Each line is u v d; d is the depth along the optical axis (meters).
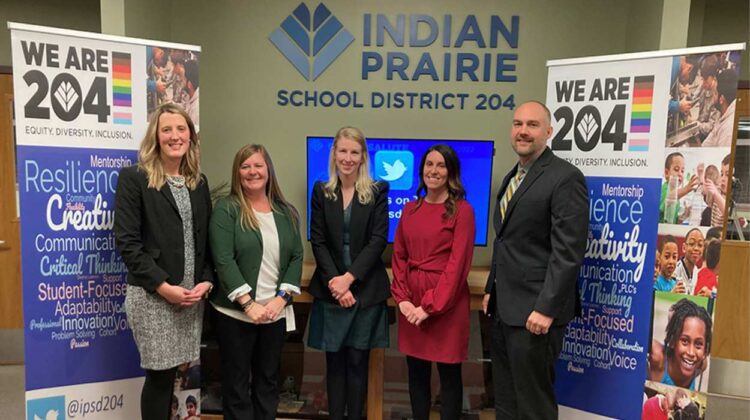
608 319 2.12
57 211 2.03
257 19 2.81
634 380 2.08
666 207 1.98
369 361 2.44
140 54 2.12
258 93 2.86
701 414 1.98
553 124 2.19
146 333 1.86
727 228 3.00
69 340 2.09
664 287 2.01
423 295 2.07
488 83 2.81
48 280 2.04
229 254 1.97
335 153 2.15
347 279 2.09
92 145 2.06
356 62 2.82
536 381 1.85
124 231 1.83
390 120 2.86
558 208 1.75
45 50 1.95
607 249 2.11
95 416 2.16
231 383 2.06
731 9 2.91
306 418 2.59
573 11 2.75
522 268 1.84
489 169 2.69
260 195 2.08
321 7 2.79
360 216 2.15
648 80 1.97
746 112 2.94
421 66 2.80
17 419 2.55
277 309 2.02
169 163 1.91
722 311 3.04
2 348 3.28
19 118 1.94
